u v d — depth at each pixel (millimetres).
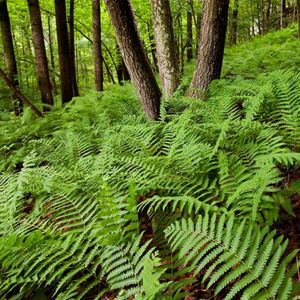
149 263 1925
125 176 3682
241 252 1884
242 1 17812
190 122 4246
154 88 5445
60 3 8625
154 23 6020
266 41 11344
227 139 3617
